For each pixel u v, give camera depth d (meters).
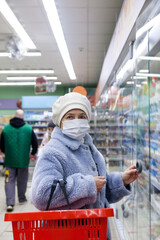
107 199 1.47
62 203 1.13
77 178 1.16
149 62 1.57
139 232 1.81
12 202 4.24
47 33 6.77
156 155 1.46
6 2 4.99
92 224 0.98
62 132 1.36
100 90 6.62
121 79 3.02
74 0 5.01
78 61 9.67
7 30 6.53
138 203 1.84
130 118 2.41
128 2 2.34
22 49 6.37
